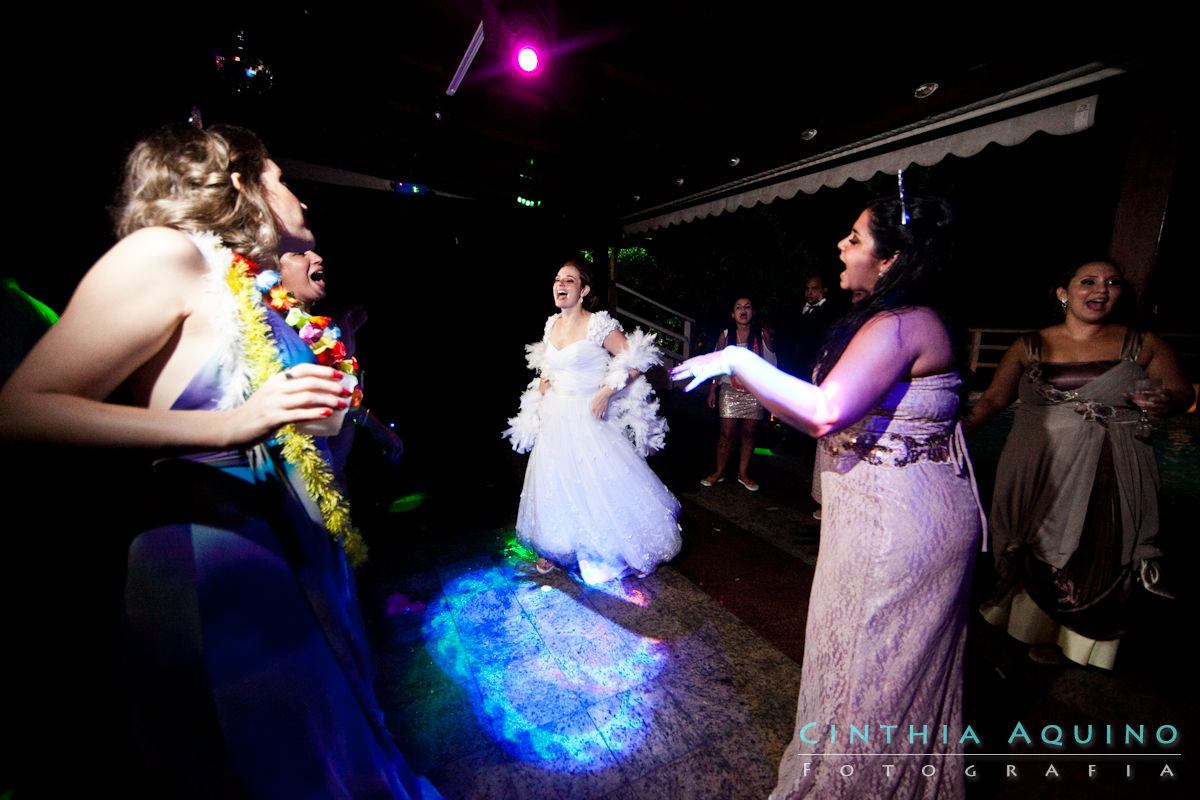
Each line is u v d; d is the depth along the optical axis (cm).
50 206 203
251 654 97
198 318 93
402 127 472
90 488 181
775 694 210
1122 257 232
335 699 111
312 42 332
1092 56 225
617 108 392
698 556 328
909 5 244
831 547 137
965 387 142
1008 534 239
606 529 284
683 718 198
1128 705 203
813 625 142
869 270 132
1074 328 221
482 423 716
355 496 444
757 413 437
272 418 84
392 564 321
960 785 138
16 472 170
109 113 221
